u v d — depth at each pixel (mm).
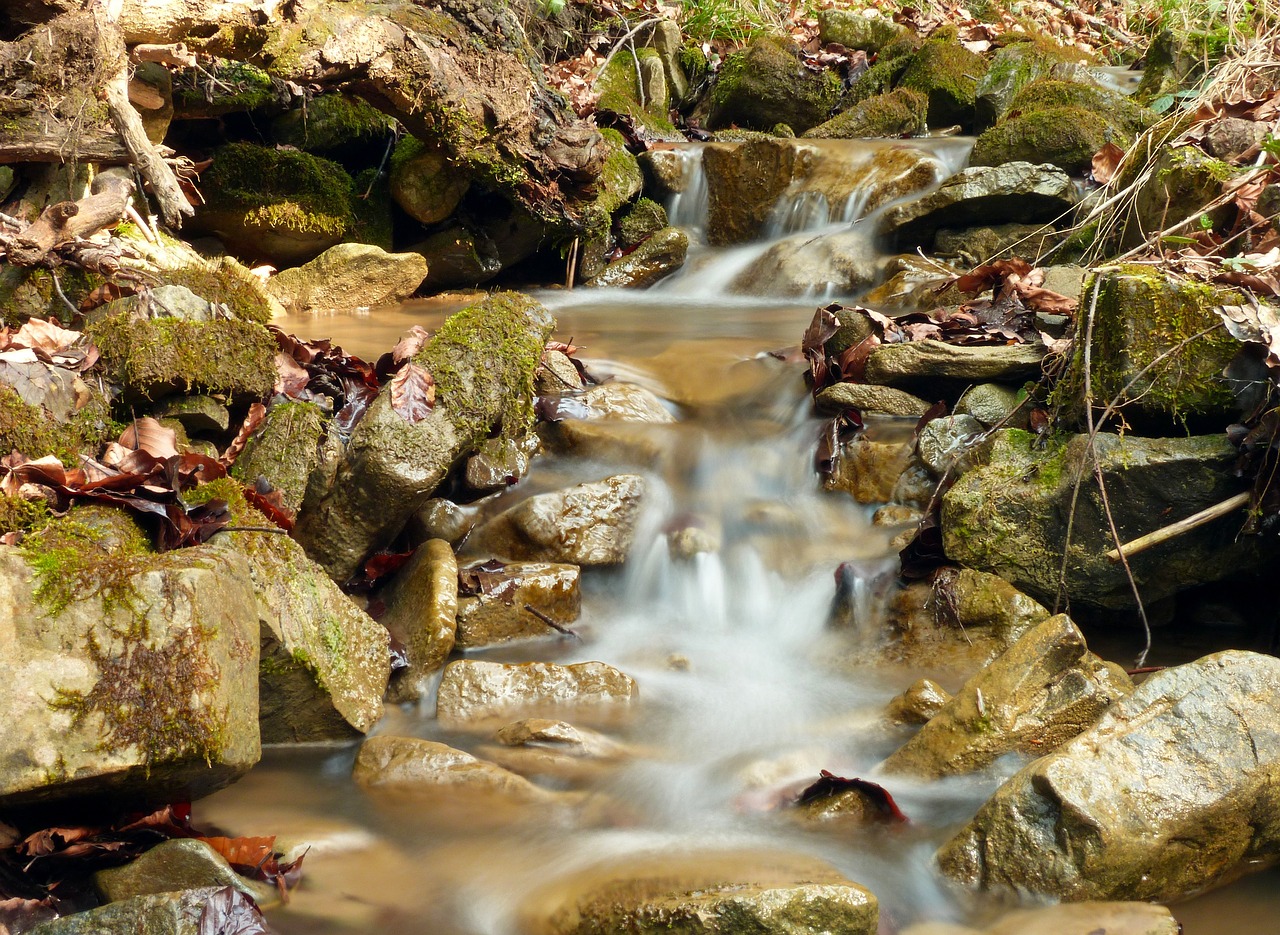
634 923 2234
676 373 4926
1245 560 3475
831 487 4152
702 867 2404
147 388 3379
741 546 3971
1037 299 4594
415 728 3174
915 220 6391
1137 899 2357
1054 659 2840
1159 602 3648
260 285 6027
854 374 4422
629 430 4316
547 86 6746
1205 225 4418
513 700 3236
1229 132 5082
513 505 3934
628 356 5133
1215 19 7613
